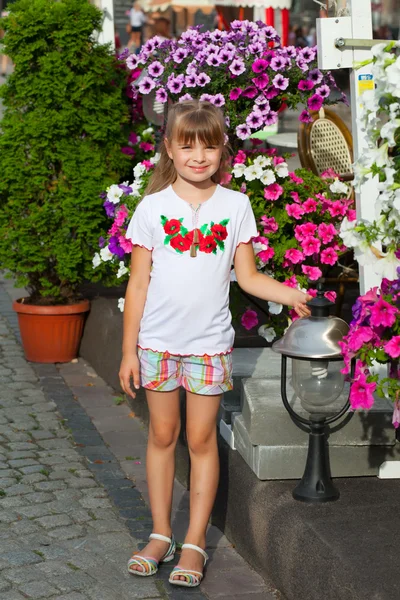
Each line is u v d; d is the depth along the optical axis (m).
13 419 5.40
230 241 3.49
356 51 4.22
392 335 3.09
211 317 3.48
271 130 8.61
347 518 3.37
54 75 6.18
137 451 5.01
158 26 13.20
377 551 3.09
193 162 3.40
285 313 5.09
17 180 6.18
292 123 9.58
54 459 4.83
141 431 5.33
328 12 4.44
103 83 6.34
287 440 3.71
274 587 3.52
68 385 6.11
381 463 3.80
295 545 3.28
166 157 3.59
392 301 3.09
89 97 6.29
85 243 6.30
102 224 6.36
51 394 5.90
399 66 2.75
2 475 4.59
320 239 4.94
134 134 7.08
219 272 3.47
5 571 3.63
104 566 3.71
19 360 6.59
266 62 5.30
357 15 4.20
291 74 5.43
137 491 4.48
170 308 3.46
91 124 6.29
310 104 5.46
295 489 3.58
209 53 5.39
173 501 4.40
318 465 3.55
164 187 3.60
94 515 4.18
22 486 4.46
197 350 3.49
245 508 3.74
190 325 3.47
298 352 3.30
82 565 3.71
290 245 4.93
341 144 6.55
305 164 6.20
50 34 6.21
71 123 6.23
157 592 3.52
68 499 4.34
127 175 7.00
